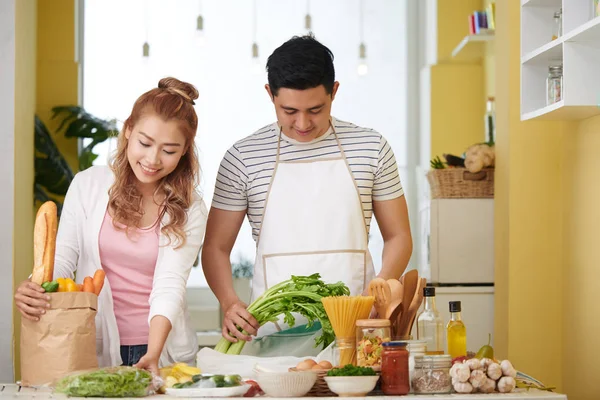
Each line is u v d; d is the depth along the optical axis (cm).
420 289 255
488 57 654
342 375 215
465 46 610
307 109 277
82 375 214
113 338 263
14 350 456
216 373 252
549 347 438
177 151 251
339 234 299
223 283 301
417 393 221
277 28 705
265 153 305
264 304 268
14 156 461
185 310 278
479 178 477
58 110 650
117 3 692
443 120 681
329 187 301
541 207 441
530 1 382
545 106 385
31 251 551
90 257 265
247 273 659
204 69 696
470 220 479
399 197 311
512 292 440
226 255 309
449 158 492
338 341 240
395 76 715
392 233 310
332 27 712
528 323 439
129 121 256
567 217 428
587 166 400
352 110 713
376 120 713
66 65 669
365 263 303
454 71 681
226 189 307
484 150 472
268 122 697
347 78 712
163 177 264
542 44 385
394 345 219
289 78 272
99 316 264
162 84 256
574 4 347
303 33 709
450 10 679
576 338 416
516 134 444
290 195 302
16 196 472
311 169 303
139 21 693
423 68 702
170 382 224
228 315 272
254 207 306
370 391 222
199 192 272
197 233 267
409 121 714
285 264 300
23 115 508
